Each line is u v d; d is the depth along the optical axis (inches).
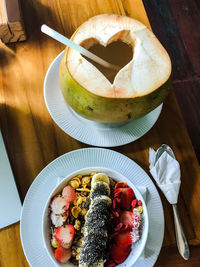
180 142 23.1
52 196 18.8
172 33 52.6
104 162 21.2
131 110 18.1
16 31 22.5
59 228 18.4
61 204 18.8
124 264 18.2
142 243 17.7
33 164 21.7
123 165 21.2
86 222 17.9
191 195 22.0
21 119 22.5
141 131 22.4
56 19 24.8
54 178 20.6
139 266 19.2
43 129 22.4
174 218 21.0
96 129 22.2
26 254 19.0
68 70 17.6
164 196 21.6
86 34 18.3
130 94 17.2
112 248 18.3
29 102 22.8
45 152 22.0
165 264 20.6
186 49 51.9
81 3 25.3
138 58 18.0
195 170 22.6
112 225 18.6
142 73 17.7
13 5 21.5
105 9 25.5
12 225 20.0
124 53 20.8
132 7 25.9
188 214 21.5
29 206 19.9
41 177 20.5
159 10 53.6
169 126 23.4
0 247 19.6
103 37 18.3
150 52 18.3
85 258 16.9
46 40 24.1
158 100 18.6
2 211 20.0
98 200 18.2
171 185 21.1
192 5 54.5
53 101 22.4
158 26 52.7
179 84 49.9
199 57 51.7
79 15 25.1
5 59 23.4
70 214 19.2
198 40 52.7
